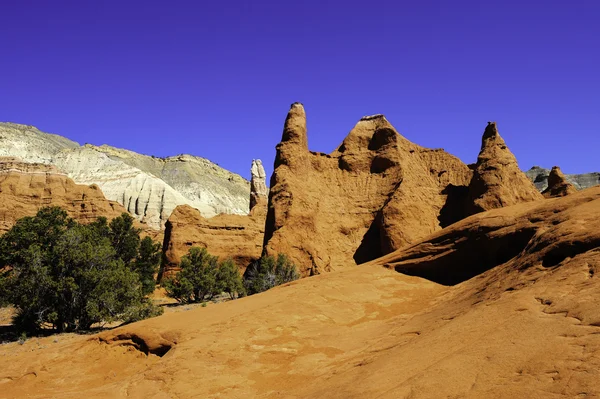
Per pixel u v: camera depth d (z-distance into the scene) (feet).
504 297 39.58
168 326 61.93
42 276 96.02
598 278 33.63
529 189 137.59
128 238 154.51
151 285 150.61
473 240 71.20
